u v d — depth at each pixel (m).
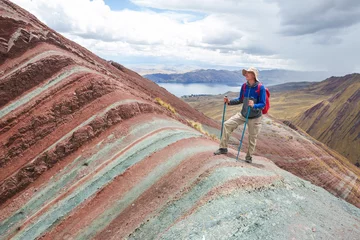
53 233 8.32
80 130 11.47
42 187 10.27
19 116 12.60
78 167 10.58
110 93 13.62
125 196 8.57
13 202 10.03
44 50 15.75
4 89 13.66
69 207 8.90
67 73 14.55
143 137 11.57
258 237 5.82
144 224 7.14
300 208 7.25
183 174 8.41
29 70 14.20
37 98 13.07
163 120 13.57
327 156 45.78
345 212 7.96
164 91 38.56
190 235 5.83
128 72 36.84
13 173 10.87
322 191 9.35
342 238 6.37
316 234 6.27
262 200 7.02
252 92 8.01
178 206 7.19
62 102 12.70
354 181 43.47
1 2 18.17
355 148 171.38
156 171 9.15
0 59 15.29
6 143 11.71
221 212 6.34
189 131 12.87
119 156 10.48
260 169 8.72
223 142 9.03
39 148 11.61
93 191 9.16
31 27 17.00
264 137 41.97
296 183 8.93
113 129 12.08
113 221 7.82
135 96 14.80
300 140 47.16
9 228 9.18
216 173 7.75
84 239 7.68
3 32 15.91
